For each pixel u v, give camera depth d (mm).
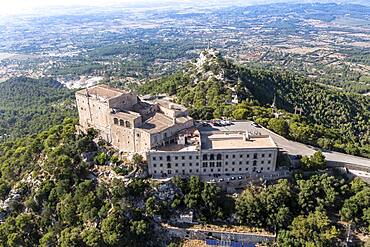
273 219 196500
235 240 193875
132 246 190375
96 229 193375
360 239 190625
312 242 183875
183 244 193000
